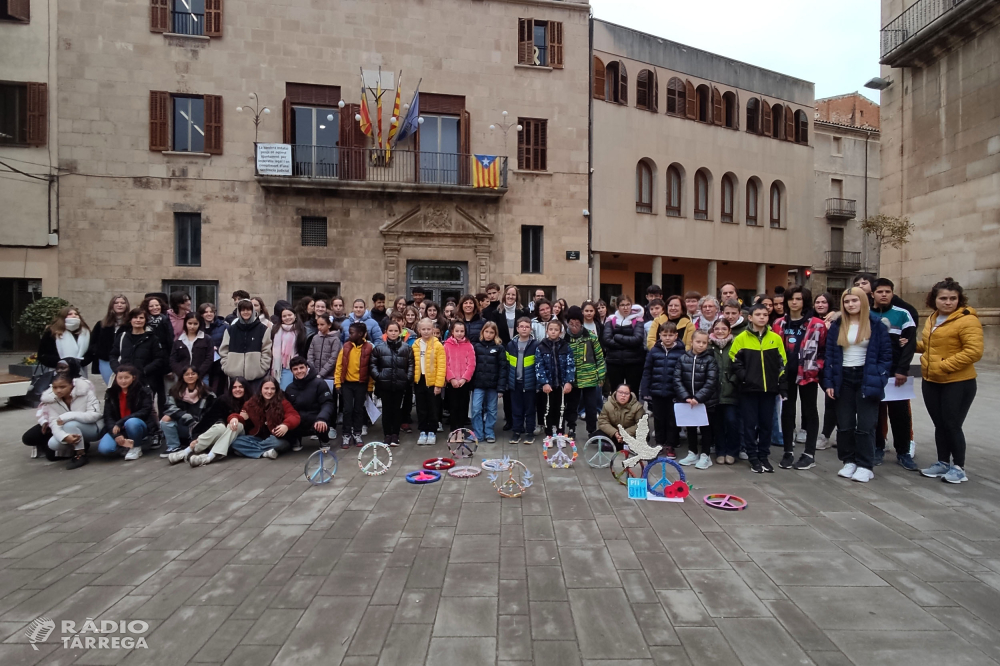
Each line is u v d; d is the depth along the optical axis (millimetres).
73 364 8375
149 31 17969
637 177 22750
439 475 6094
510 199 20344
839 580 3689
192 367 7461
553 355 7738
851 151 31484
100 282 17812
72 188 17656
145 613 3354
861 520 4766
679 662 2830
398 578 3762
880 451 6895
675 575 3775
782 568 3869
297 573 3848
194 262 18531
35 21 17438
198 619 3279
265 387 7133
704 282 26656
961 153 17766
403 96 19672
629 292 24719
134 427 7043
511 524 4738
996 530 4535
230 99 18438
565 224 20844
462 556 4102
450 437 7113
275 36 18688
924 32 17984
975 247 17312
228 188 18469
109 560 4086
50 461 6965
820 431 8422
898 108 20031
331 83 19094
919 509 5027
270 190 18688
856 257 31453
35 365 11570
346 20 19188
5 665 2863
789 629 3121
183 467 6680
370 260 19391
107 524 4805
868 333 5906
